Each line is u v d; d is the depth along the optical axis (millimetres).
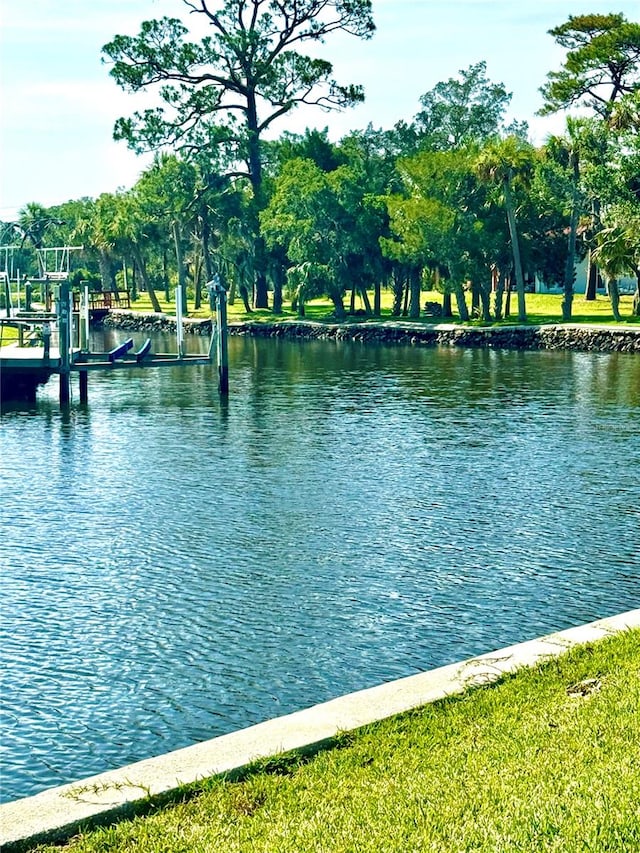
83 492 24250
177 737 11391
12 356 41469
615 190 65875
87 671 13227
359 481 25016
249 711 12000
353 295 87750
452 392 42812
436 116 109500
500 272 76812
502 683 9305
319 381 48094
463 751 7855
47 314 62000
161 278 142125
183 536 19984
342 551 18688
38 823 6926
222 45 90375
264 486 24594
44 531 20547
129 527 20766
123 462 28109
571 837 6422
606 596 15922
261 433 32812
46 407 39812
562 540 19266
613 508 21844
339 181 80688
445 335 70625
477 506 22172
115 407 39625
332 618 15062
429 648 13844
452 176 73125
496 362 56156
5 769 10719
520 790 7145
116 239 106125
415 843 6438
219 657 13648
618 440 30359
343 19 90875
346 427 33688
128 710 12078
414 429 33000
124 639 14336
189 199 93812
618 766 7465
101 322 102250
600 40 77188
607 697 8773
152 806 7188
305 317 87562
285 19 91562
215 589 16578
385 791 7223
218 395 42969
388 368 53844
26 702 12328
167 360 41500
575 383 45219
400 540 19422
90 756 10977
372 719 8523
